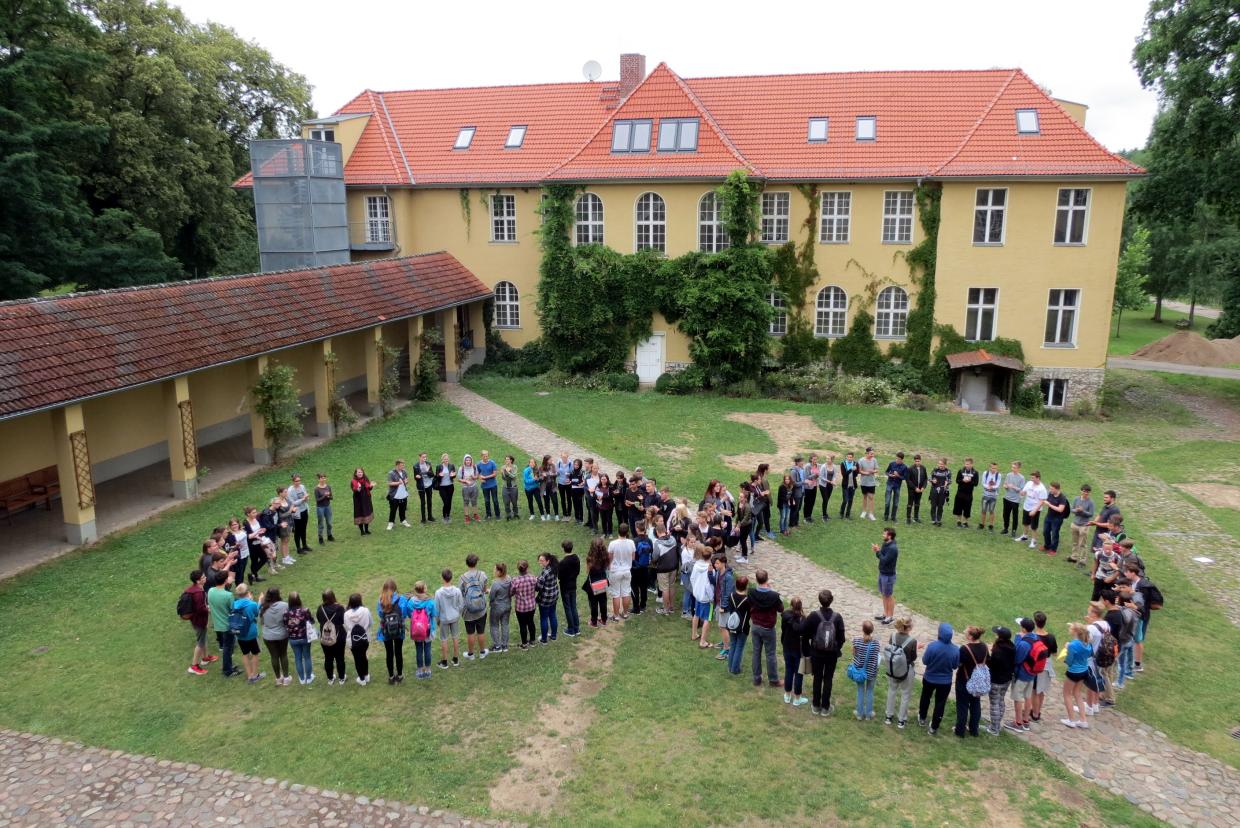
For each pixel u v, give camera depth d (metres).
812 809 9.39
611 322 32.62
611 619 14.09
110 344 16.80
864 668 10.98
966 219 29.70
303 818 9.14
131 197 34.22
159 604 13.87
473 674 12.20
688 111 32.06
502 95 36.97
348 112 37.09
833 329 32.09
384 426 25.14
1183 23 29.78
